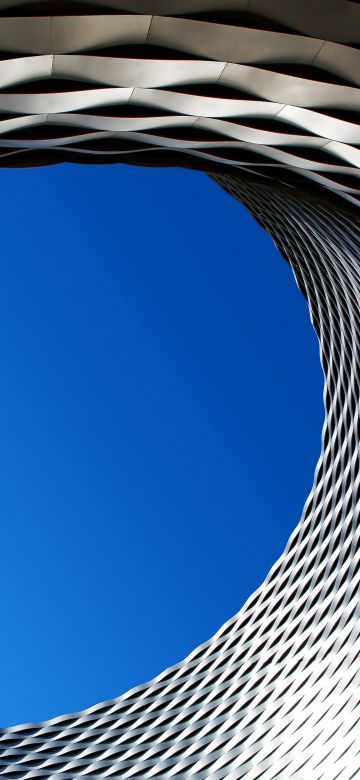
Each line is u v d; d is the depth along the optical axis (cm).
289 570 3912
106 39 1480
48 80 1591
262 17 1489
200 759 3472
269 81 1653
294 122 1834
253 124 1841
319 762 2794
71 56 1497
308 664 3338
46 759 4116
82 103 1667
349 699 2853
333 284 3919
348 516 3597
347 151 1931
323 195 2277
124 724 4122
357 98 1722
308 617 3541
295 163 2023
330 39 1540
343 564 3469
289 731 3125
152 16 1434
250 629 3941
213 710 3722
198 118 1823
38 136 1798
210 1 1429
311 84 1652
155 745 3809
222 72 1627
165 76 1608
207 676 3984
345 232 3319
